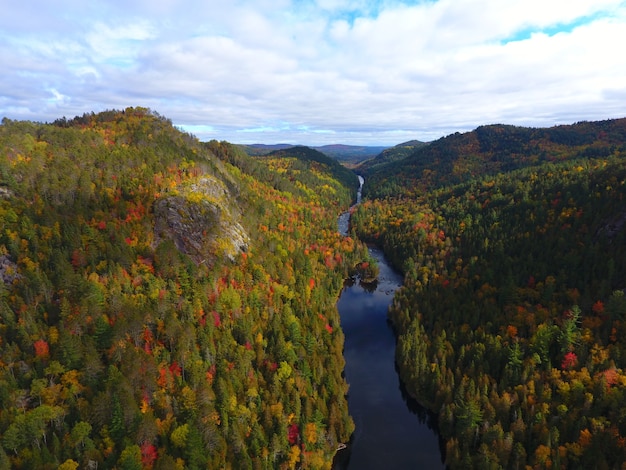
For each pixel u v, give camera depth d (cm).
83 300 9050
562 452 7144
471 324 11669
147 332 9225
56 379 7844
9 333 8444
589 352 9406
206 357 9138
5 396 7056
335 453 8538
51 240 10831
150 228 13000
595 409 7875
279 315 11769
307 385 9469
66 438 6800
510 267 13800
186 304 10375
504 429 8081
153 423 7050
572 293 11438
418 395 10075
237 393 8644
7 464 6084
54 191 12756
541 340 9875
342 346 12456
